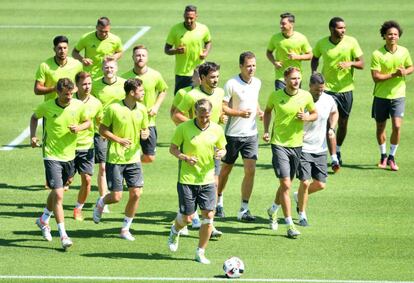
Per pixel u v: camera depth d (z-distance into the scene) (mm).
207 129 19938
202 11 45594
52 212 23484
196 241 21641
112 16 45062
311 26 42594
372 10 45688
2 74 36312
